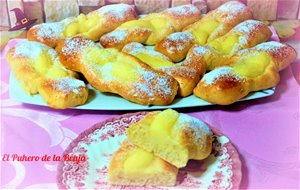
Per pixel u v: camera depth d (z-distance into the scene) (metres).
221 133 0.31
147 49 0.41
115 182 0.28
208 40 0.44
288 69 0.41
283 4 0.49
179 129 0.28
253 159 0.30
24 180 0.29
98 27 0.45
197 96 0.36
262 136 0.32
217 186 0.27
